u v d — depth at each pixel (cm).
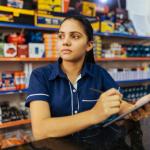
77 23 114
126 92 388
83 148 83
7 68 323
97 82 134
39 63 341
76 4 322
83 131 100
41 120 99
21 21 280
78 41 115
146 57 416
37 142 89
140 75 412
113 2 396
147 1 433
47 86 120
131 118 115
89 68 135
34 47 293
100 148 83
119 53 378
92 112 93
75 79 128
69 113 120
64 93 121
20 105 310
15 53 280
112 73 371
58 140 90
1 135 293
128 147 84
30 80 120
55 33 317
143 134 98
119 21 384
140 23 418
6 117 282
